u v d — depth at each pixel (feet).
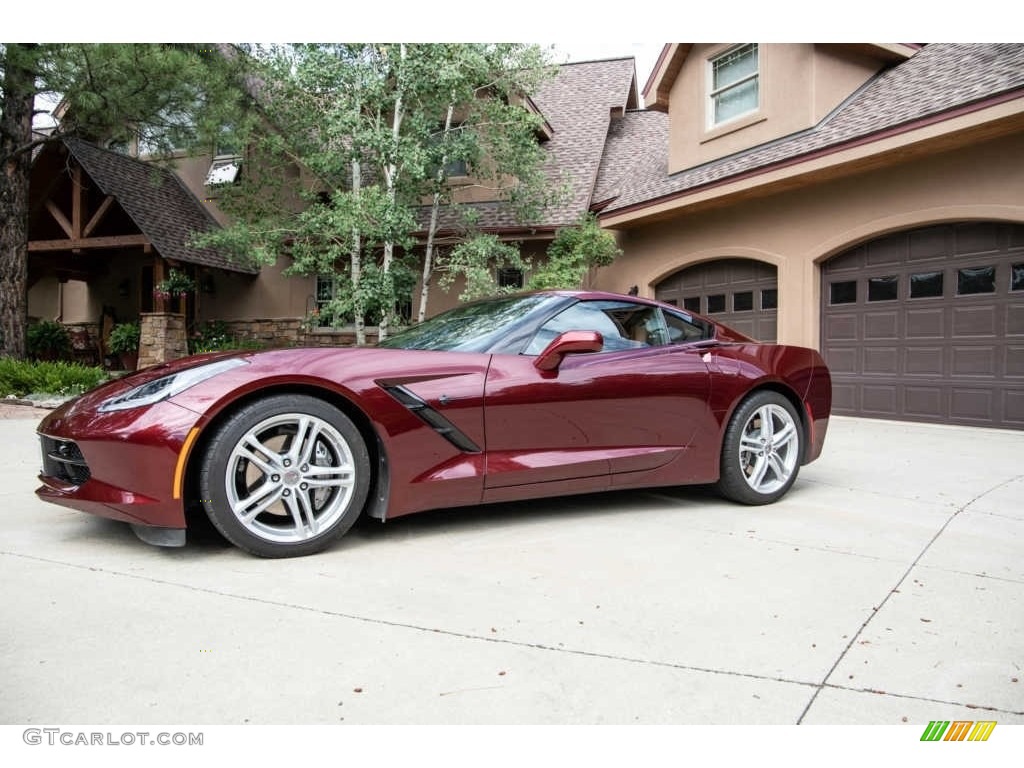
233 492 8.82
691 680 6.11
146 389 9.10
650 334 12.36
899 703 5.79
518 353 10.96
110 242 38.65
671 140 35.47
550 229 35.68
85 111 30.04
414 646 6.67
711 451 12.32
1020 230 22.59
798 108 28.86
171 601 7.64
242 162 37.65
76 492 8.94
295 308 43.37
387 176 30.58
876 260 26.53
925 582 8.61
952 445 20.20
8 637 6.68
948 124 21.66
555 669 6.27
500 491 10.44
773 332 30.01
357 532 10.68
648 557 9.55
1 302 34.40
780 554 9.73
